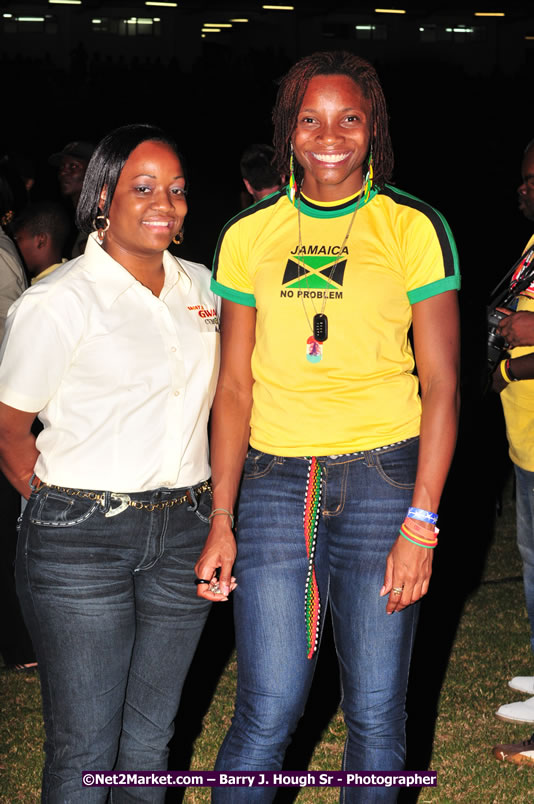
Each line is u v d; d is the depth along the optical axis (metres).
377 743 2.20
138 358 2.16
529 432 3.05
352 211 2.23
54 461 2.16
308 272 2.20
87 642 2.12
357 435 2.19
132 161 2.15
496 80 25.55
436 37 34.31
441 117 22.05
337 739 3.24
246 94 23.27
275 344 2.23
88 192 2.20
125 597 2.18
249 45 33.72
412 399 2.24
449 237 2.16
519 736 3.27
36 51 32.44
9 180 5.25
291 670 2.19
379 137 2.25
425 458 2.16
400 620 2.20
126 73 24.88
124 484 2.13
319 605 2.23
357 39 34.31
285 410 2.23
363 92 2.22
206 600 2.31
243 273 2.32
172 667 2.30
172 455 2.18
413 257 2.17
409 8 33.56
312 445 2.20
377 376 2.19
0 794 2.89
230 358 2.35
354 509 2.19
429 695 3.59
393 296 2.17
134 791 2.32
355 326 2.17
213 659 3.91
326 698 3.54
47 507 2.14
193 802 2.87
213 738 3.26
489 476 6.52
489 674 3.77
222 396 2.35
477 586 4.78
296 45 33.97
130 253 2.22
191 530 2.26
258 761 2.18
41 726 3.33
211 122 21.86
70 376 2.15
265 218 2.30
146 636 2.27
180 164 2.21
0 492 3.67
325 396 2.19
